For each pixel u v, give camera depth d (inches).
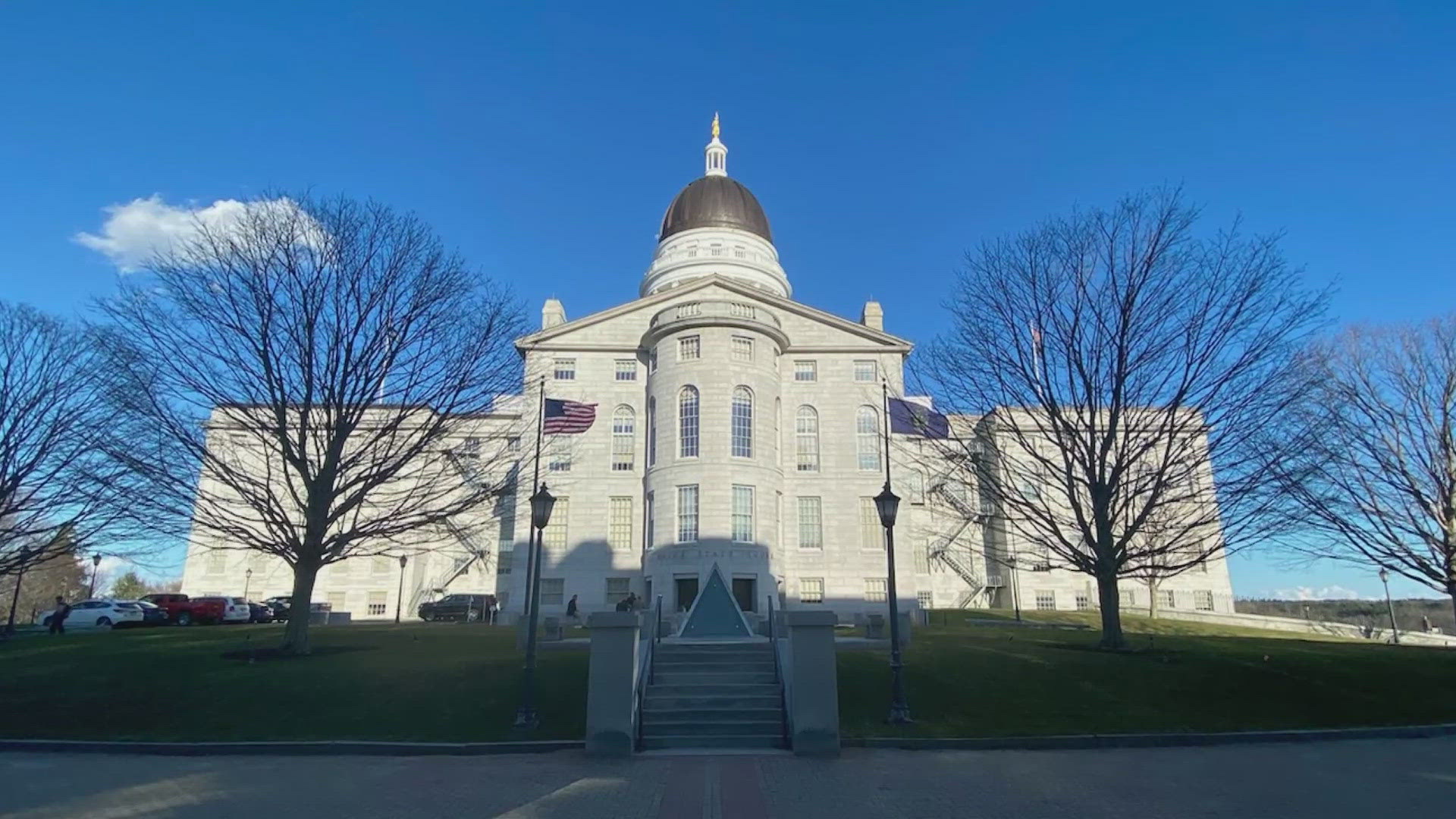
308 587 1023.0
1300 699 796.6
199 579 2433.6
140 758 617.9
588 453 1998.0
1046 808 448.5
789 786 505.7
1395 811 438.3
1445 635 1878.7
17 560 1294.3
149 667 910.4
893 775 537.6
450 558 2501.2
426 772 556.7
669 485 1823.3
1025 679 837.8
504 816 434.9
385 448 1103.0
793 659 628.1
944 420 1194.0
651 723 666.8
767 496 1845.5
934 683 815.1
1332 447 1181.1
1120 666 903.7
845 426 2032.5
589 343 2065.7
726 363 1875.0
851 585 1936.5
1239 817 429.4
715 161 2992.1
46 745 644.1
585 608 1907.0
